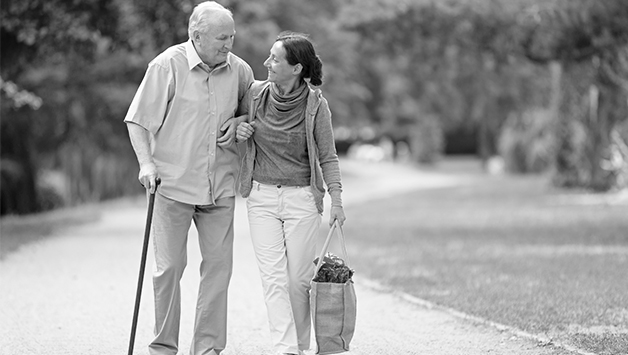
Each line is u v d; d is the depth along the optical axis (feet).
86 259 59.26
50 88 121.49
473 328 34.99
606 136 124.88
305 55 27.35
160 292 28.53
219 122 28.27
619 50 76.28
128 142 148.77
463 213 103.40
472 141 332.39
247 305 41.01
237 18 99.04
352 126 247.09
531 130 220.84
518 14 95.86
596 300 39.37
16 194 126.41
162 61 27.86
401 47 117.70
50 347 32.40
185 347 32.09
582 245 63.82
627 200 110.93
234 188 28.91
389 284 46.96
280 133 28.02
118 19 80.94
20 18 79.10
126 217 101.91
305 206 28.45
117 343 33.04
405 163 296.10
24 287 46.65
